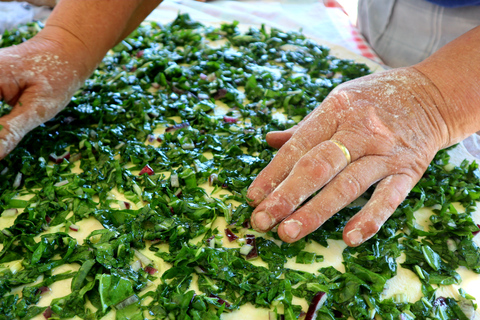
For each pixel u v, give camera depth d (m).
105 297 0.31
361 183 0.34
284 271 0.34
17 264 0.32
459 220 0.38
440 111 0.37
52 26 0.38
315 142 0.36
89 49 0.39
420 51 0.58
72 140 0.42
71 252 0.33
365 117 0.36
